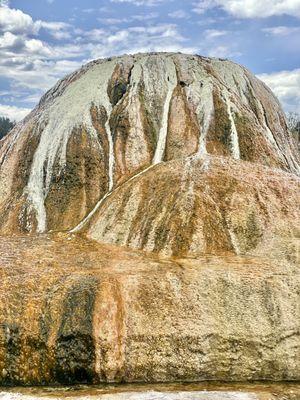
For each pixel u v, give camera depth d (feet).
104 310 83.87
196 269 94.12
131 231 116.16
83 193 138.92
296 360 80.74
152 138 151.33
